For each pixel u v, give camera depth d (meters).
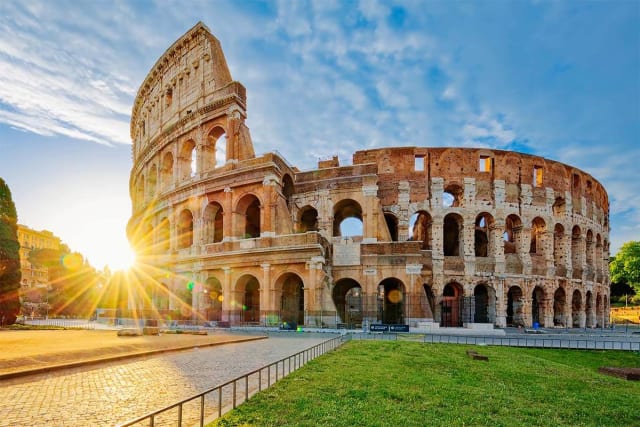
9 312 71.00
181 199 64.69
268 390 16.11
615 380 23.56
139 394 16.02
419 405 15.01
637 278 106.50
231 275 56.00
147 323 52.38
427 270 61.88
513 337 42.19
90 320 91.25
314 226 67.81
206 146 63.59
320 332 45.94
